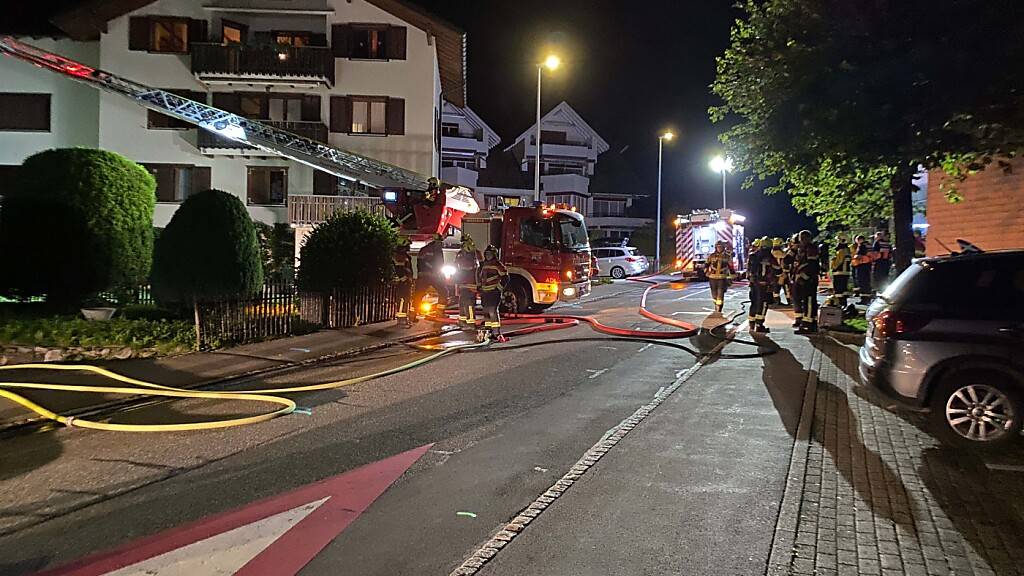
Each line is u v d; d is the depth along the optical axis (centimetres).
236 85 2786
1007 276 610
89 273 1258
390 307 1503
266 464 583
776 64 1019
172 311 1332
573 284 1606
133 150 2756
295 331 1291
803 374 920
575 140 5547
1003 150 884
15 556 420
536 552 415
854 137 934
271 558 411
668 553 413
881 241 1727
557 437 651
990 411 593
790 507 479
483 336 1214
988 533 436
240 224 1291
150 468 576
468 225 1905
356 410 755
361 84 2845
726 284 1591
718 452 600
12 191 1269
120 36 2753
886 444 620
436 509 483
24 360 966
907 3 888
